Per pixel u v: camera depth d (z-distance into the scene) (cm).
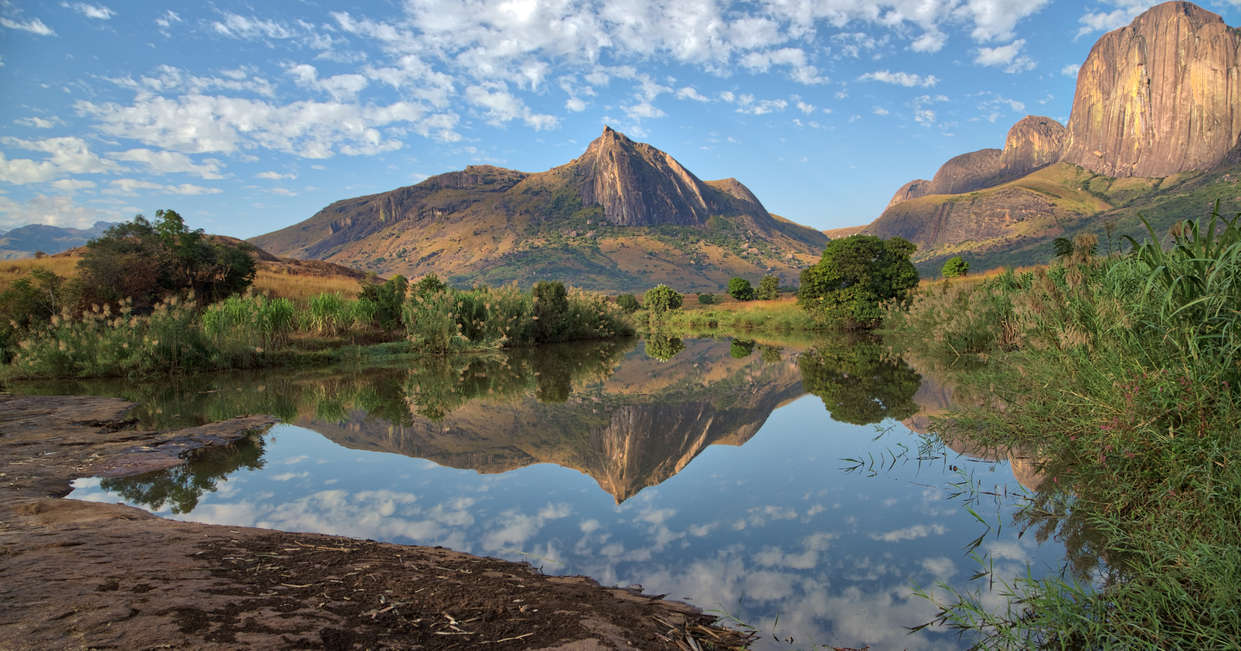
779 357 2111
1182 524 357
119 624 217
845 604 344
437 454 775
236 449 794
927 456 693
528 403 1202
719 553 434
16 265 2888
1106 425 485
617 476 662
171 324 1689
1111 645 276
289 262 5416
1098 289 656
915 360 1730
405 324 2403
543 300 3189
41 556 305
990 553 418
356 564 347
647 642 269
